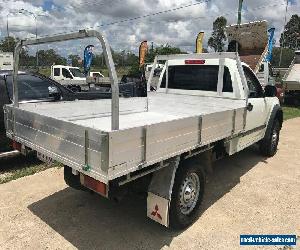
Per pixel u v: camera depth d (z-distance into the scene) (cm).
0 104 553
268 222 418
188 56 597
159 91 648
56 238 371
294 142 861
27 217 414
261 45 1049
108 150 272
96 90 949
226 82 557
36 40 369
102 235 379
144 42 1866
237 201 478
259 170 619
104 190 306
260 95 629
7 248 351
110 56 284
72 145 314
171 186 352
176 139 340
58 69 1977
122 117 514
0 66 2319
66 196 475
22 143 405
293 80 1780
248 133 570
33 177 539
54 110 447
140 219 417
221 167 634
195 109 555
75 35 310
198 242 371
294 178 580
